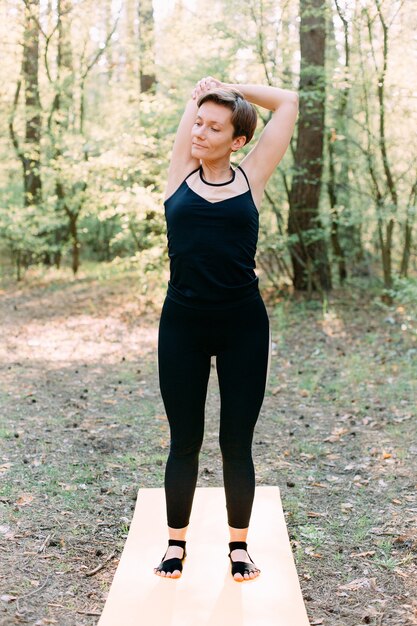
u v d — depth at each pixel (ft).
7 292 40.91
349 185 33.88
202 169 8.41
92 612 9.46
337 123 31.17
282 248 33.12
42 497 13.19
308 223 33.83
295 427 17.95
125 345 27.91
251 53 28.58
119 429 17.63
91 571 10.52
